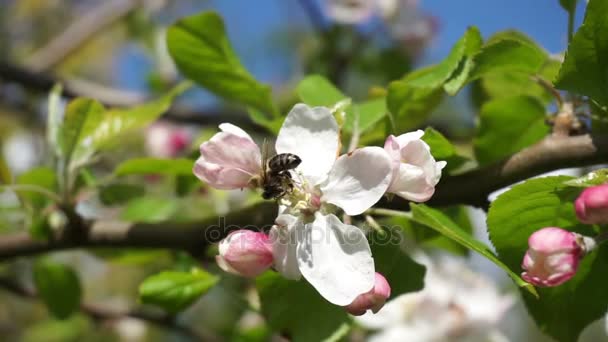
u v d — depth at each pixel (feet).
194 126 1.73
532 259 0.71
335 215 0.74
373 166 0.73
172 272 0.92
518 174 0.83
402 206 0.83
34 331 1.97
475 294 1.30
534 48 0.84
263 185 0.75
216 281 0.93
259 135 1.68
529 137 0.99
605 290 0.81
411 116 0.90
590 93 0.78
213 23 0.97
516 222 0.79
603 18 0.76
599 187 0.70
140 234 0.97
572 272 0.71
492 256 0.72
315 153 0.75
